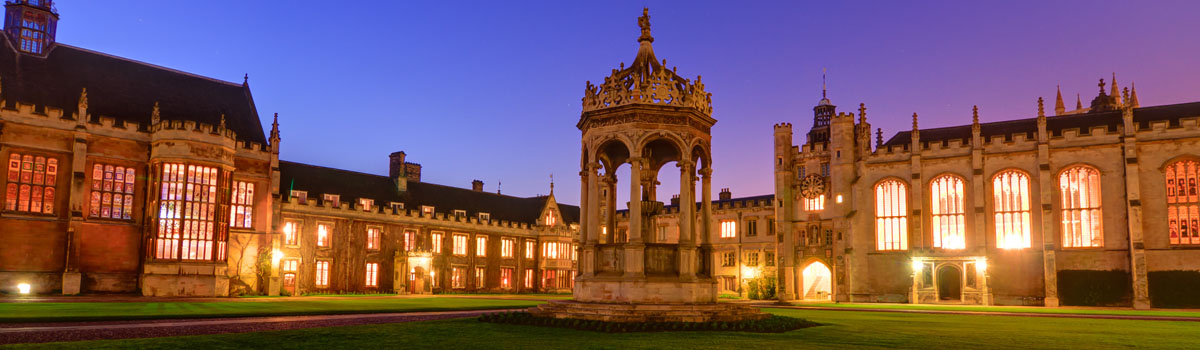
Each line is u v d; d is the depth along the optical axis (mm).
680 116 23234
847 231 60250
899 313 35469
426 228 72312
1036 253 53188
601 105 23359
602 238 78250
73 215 47938
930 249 56719
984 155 55844
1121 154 51406
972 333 20594
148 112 56000
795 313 34125
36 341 16516
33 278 46781
